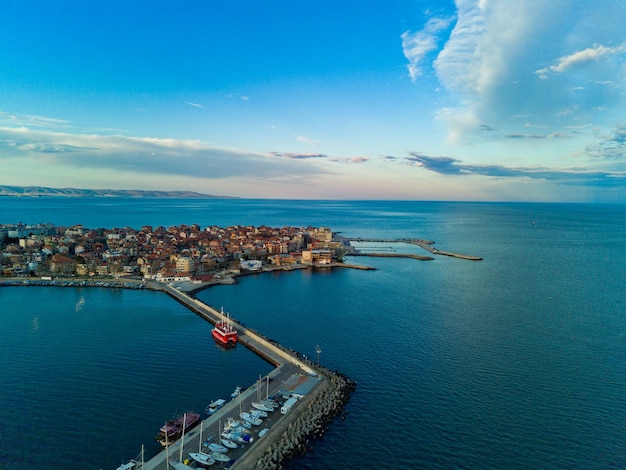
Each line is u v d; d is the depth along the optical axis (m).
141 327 184.88
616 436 104.69
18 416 109.56
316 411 112.81
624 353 152.25
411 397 122.38
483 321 188.62
